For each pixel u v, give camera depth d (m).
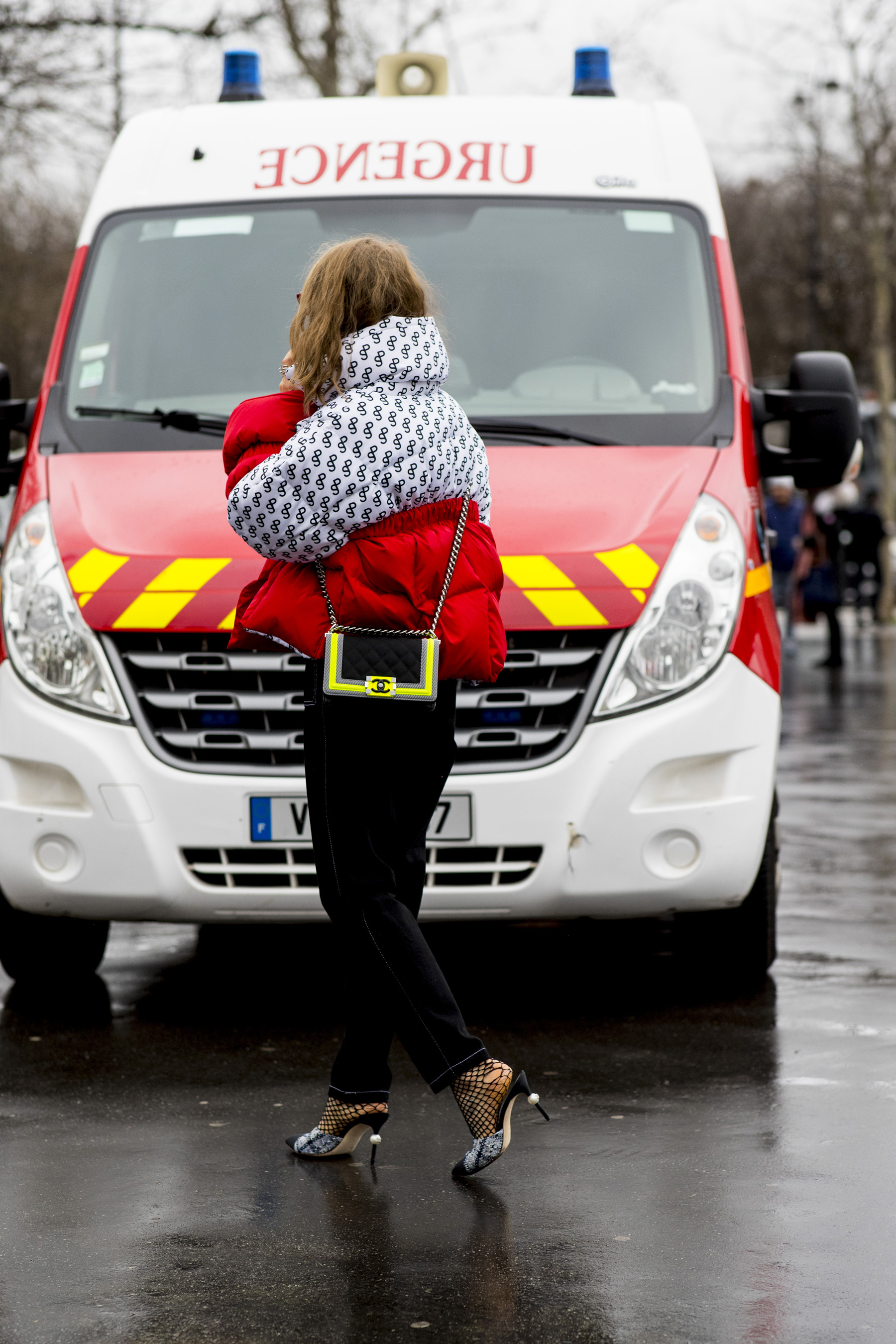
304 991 7.54
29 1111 5.81
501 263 8.43
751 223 60.69
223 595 6.61
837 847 10.89
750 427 7.91
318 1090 6.04
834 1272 4.41
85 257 8.67
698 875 6.74
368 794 5.01
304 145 8.89
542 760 6.62
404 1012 5.06
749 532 7.23
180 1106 5.86
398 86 9.70
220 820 6.57
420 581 4.89
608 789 6.61
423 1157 5.34
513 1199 4.95
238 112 9.13
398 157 8.80
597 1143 5.43
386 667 4.83
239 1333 4.10
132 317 8.42
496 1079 5.08
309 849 6.59
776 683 7.11
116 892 6.68
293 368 5.01
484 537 5.11
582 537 6.91
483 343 8.18
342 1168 5.24
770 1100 5.85
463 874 6.66
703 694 6.75
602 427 7.75
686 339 8.19
